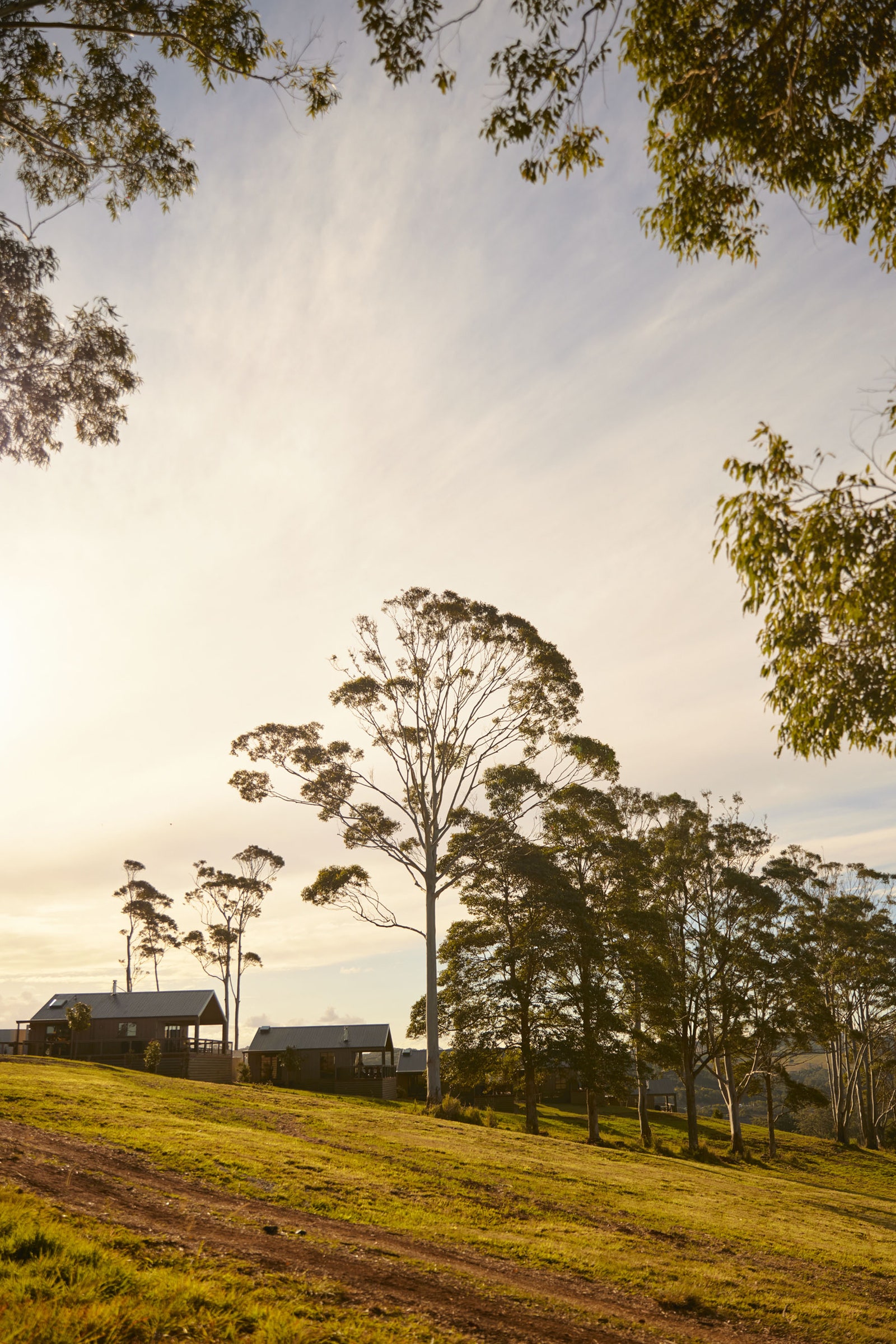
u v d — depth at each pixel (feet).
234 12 42.57
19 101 48.93
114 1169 47.11
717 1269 53.26
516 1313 35.96
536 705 132.05
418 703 134.51
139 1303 23.41
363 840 129.49
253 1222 41.19
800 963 151.84
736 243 36.35
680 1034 150.82
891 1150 209.26
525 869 129.18
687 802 159.53
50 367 54.29
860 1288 54.90
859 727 30.14
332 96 44.06
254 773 130.11
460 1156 76.43
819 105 33.01
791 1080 152.76
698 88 32.53
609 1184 76.64
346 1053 205.26
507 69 32.78
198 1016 180.96
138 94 49.52
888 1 30.63
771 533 29.35
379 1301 31.96
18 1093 72.64
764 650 30.86
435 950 127.44
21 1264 24.70
